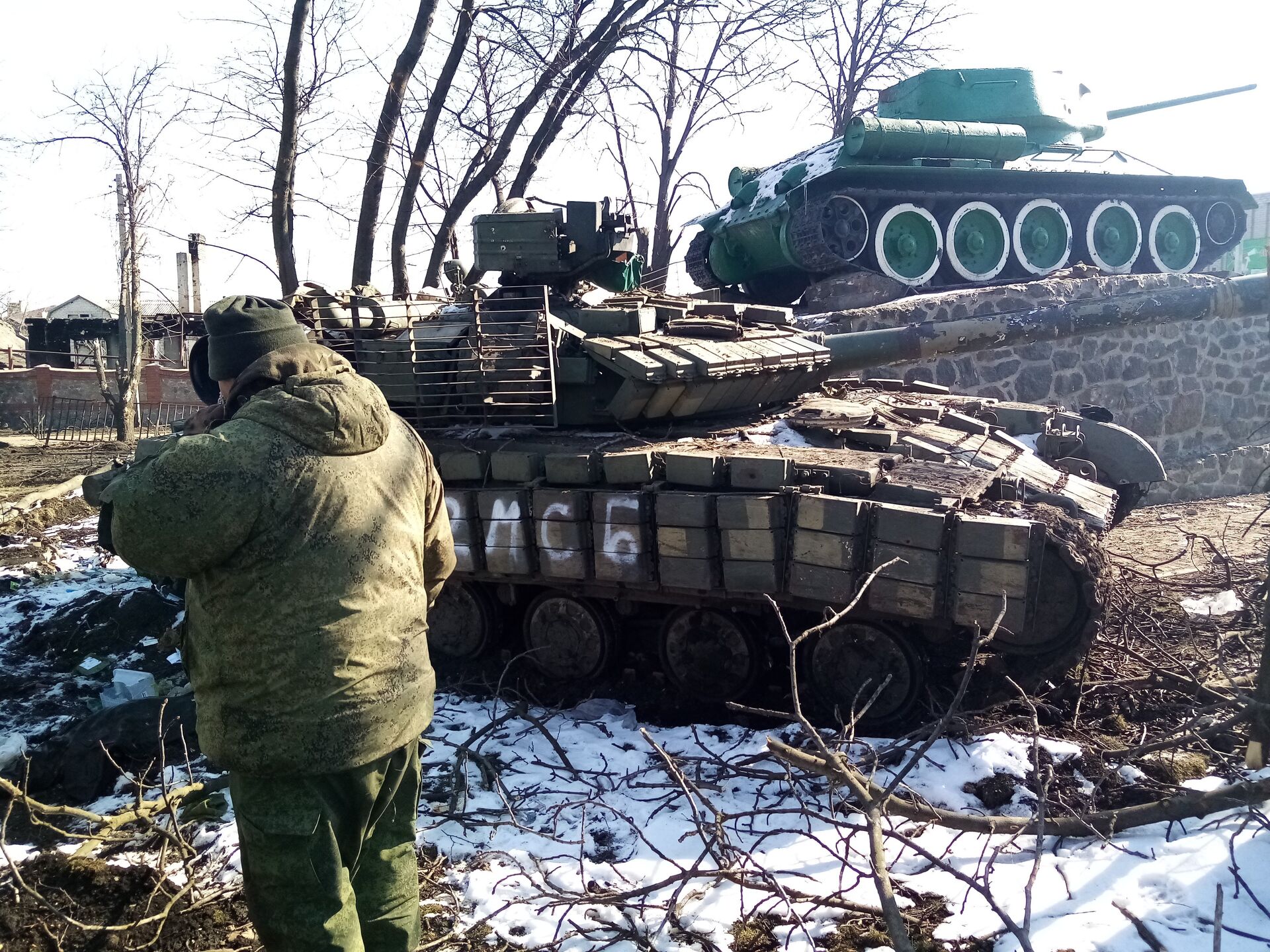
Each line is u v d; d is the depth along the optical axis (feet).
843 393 31.63
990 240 52.70
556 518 23.15
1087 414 31.99
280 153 42.11
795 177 50.65
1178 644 24.22
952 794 17.28
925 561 19.60
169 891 15.12
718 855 15.52
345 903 10.07
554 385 24.89
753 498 20.79
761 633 23.40
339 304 28.09
